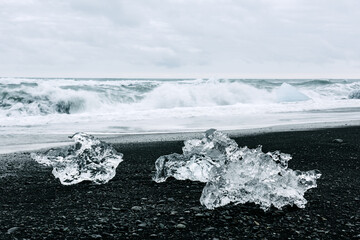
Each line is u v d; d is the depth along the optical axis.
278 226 3.31
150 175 5.49
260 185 3.86
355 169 5.63
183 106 20.73
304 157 6.60
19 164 6.37
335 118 14.41
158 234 3.12
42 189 4.72
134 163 6.39
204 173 5.12
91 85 20.41
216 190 3.85
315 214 3.64
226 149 5.03
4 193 4.51
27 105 16.36
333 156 6.68
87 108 17.77
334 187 4.64
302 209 3.79
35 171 5.82
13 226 3.32
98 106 18.16
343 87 31.19
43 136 10.13
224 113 16.48
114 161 5.24
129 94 19.98
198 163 5.14
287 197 3.82
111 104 18.72
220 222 3.41
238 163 3.99
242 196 3.90
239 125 12.44
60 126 12.26
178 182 5.07
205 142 5.83
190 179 5.20
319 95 28.84
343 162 6.15
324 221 3.44
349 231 3.20
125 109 18.73
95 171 5.02
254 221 3.43
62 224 3.37
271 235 3.10
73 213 3.71
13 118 14.03
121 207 3.91
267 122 13.24
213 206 3.79
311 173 4.48
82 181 5.12
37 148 8.28
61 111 17.06
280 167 4.25
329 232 3.17
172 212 3.71
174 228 3.26
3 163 6.45
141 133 10.79
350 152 7.05
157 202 4.09
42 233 3.14
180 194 4.44
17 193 4.52
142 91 20.97
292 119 14.16
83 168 5.04
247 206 3.87
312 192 4.42
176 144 8.61
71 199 4.24
